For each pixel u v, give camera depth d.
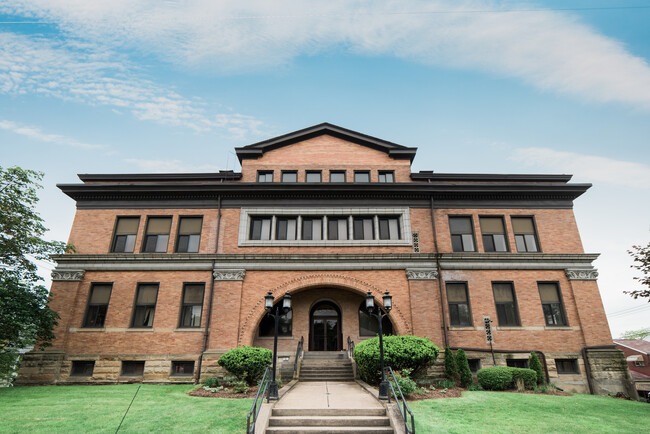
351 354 18.92
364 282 19.02
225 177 21.92
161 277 19.03
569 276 19.41
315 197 20.75
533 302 19.02
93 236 19.91
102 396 13.34
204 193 20.64
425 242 20.03
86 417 10.44
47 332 16.69
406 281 19.09
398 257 19.28
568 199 21.20
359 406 10.98
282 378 17.64
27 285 16.69
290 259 19.22
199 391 14.39
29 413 10.83
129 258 19.16
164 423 9.89
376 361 14.31
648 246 15.91
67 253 19.53
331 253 19.52
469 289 19.09
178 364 17.81
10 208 16.81
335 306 21.09
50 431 9.24
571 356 18.11
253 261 19.20
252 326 18.20
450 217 20.86
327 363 17.70
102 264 19.19
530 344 18.30
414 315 18.36
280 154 22.59
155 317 18.31
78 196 20.61
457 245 20.36
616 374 17.70
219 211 20.34
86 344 17.83
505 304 19.17
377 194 20.75
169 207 20.61
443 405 12.16
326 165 22.33
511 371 15.86
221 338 17.83
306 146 22.81
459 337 18.28
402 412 10.48
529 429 10.02
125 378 17.38
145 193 20.56
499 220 20.95
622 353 18.02
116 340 17.94
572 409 12.31
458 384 16.34
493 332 18.44
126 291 18.80
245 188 20.44
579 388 17.61
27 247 17.27
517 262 19.58
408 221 20.38
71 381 17.19
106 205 20.59
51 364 17.22
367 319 20.67
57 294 18.53
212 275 18.91
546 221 20.77
